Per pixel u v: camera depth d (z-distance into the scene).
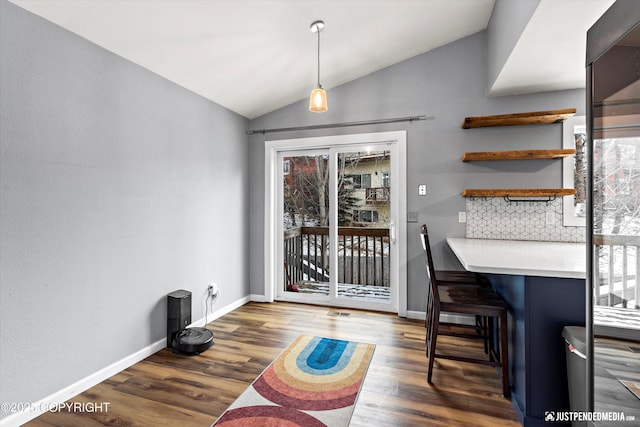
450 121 3.23
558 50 2.22
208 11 2.10
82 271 2.06
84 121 2.06
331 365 2.36
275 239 3.99
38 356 1.83
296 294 3.94
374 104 3.47
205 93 3.12
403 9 2.51
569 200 2.91
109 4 1.85
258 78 3.09
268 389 2.06
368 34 2.77
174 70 2.64
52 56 1.88
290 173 3.96
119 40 2.16
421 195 3.32
